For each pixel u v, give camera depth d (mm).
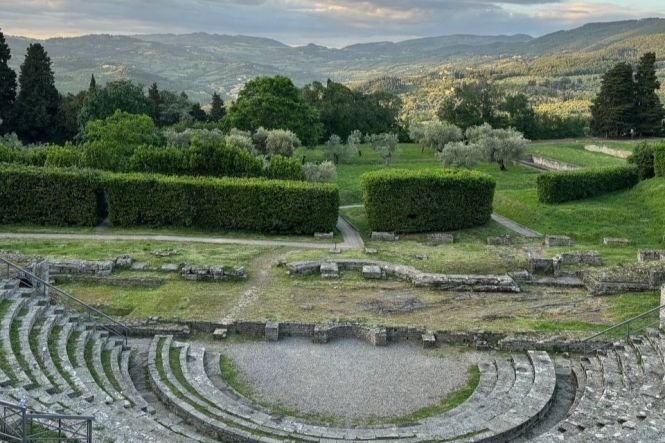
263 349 33625
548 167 98812
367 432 24203
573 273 45844
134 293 41031
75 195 56781
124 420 22453
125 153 76000
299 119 103812
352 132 122438
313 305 39469
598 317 37750
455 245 54375
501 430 24328
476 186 59469
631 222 59594
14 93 116688
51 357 27344
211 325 35344
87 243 51219
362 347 34281
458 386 29641
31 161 68812
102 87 123562
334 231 58812
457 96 154500
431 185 58438
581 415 24141
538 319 37594
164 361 30609
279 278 44625
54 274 43062
